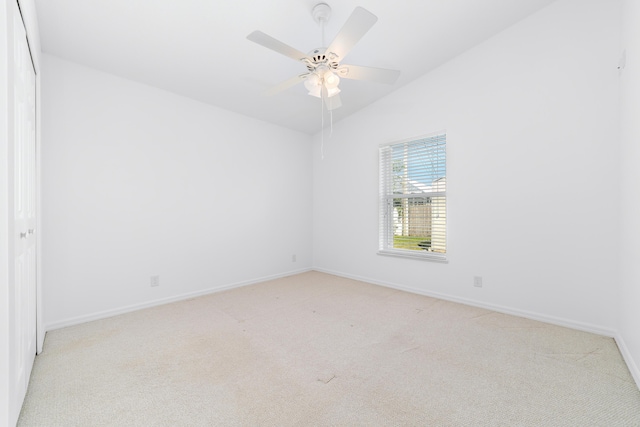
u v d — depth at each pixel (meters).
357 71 2.14
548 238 2.51
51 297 2.46
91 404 1.50
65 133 2.53
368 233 3.92
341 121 4.21
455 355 1.97
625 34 1.98
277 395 1.56
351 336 2.28
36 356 1.98
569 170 2.40
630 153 1.85
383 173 3.79
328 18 2.21
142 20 2.13
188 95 3.25
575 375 1.72
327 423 1.35
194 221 3.34
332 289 3.60
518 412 1.41
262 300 3.19
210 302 3.13
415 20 2.46
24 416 1.41
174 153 3.18
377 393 1.57
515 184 2.68
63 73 2.52
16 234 1.39
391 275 3.67
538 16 2.52
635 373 1.66
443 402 1.50
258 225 3.96
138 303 2.92
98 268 2.70
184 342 2.19
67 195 2.54
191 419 1.39
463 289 3.04
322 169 4.51
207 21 2.19
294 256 4.42
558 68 2.44
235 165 3.71
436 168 3.28
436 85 3.20
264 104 3.53
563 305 2.45
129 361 1.92
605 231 2.25
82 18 2.08
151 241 3.02
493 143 2.80
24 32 1.61
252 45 2.47
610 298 2.24
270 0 2.05
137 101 2.93
